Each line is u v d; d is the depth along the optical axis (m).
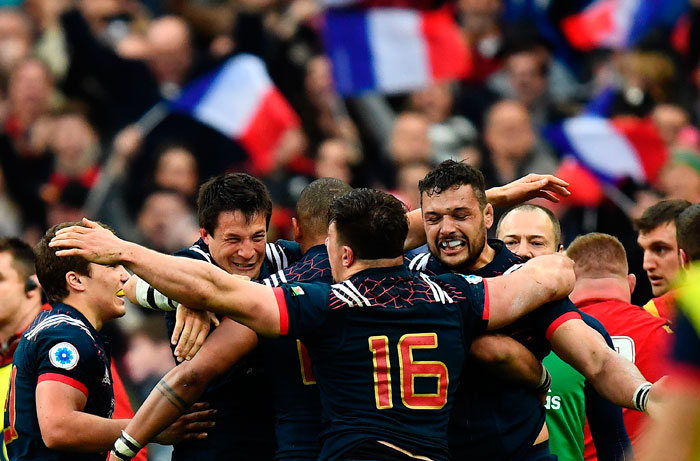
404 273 18.59
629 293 24.44
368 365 17.97
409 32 44.75
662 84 46.03
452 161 19.77
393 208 18.61
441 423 18.19
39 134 42.41
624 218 39.56
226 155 42.16
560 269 19.36
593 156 40.50
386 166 43.69
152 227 39.59
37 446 20.97
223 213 20.00
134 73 43.38
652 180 40.88
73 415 20.25
